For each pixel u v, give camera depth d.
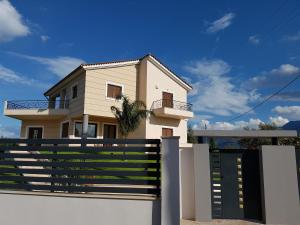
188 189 8.78
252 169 8.83
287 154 8.48
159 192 6.28
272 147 8.56
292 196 8.25
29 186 6.76
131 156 6.54
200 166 8.66
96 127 20.97
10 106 22.00
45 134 23.14
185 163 8.92
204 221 8.27
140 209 6.09
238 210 8.63
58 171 6.75
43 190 6.70
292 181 8.32
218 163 8.90
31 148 6.99
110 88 20.86
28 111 21.58
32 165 6.89
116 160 6.59
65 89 23.19
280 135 8.80
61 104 22.53
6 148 7.08
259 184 8.71
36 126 23.42
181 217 8.63
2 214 6.40
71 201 6.27
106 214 6.14
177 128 23.19
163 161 6.20
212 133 9.03
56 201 6.32
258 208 8.59
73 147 6.85
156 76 22.17
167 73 22.78
